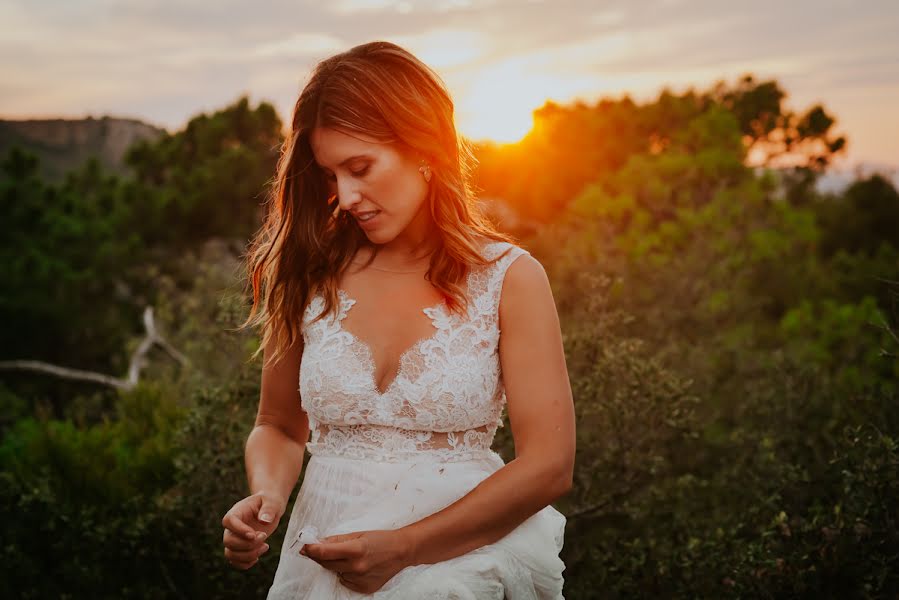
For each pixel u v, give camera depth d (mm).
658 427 3254
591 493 3305
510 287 1615
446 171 1612
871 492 2590
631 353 3480
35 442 4301
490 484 1497
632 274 6664
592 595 2988
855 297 10367
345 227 1743
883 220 21031
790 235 10008
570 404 1581
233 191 15203
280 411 1814
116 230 15875
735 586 2590
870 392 3457
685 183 9555
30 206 15922
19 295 14336
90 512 3291
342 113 1521
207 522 3125
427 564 1464
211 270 6586
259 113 16641
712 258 7547
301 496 1681
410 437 1600
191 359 5668
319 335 1660
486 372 1601
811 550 2541
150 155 17156
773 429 3809
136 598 3033
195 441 3211
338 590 1507
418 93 1570
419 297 1635
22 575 3020
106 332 14609
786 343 7234
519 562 1530
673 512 3418
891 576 2420
